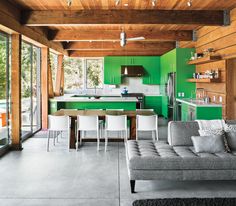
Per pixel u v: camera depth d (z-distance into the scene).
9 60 6.94
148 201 3.81
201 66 9.40
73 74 14.72
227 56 7.00
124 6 6.59
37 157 6.20
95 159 6.03
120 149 6.95
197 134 5.22
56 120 6.75
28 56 8.74
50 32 9.57
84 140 7.52
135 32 9.51
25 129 8.53
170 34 9.52
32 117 9.07
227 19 6.86
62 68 12.84
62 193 4.18
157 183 4.59
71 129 7.10
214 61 8.02
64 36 9.55
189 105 8.39
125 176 4.93
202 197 4.00
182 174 4.26
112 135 8.97
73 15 6.82
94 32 9.49
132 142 5.36
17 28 6.65
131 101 9.54
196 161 4.25
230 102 7.21
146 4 6.43
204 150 4.63
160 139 8.30
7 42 6.78
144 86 14.38
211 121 5.32
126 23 6.82
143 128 6.85
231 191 4.24
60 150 6.85
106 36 9.49
